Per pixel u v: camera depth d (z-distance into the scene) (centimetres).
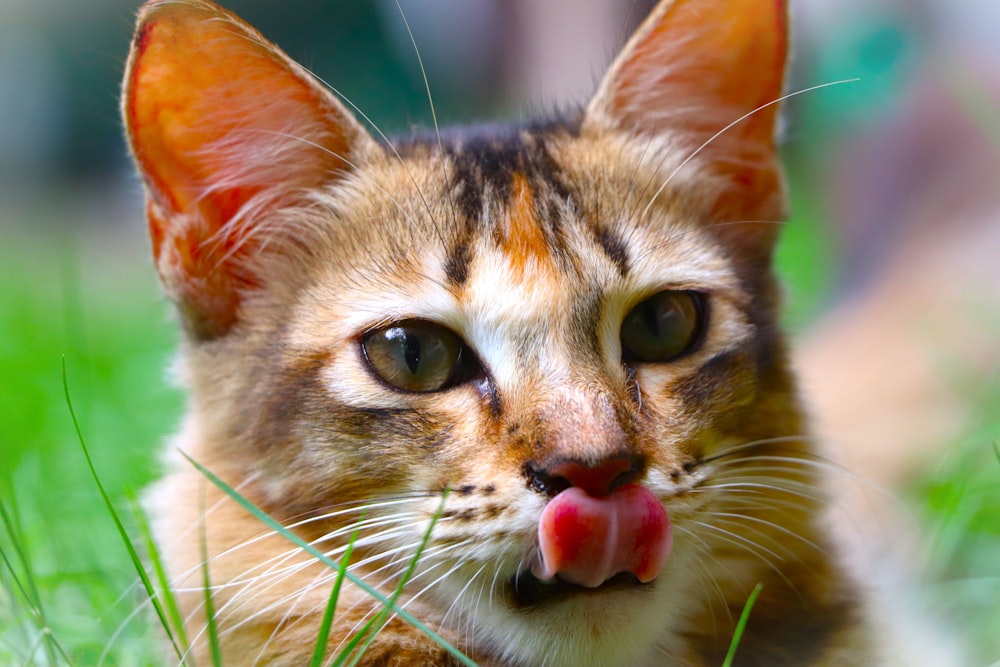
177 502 71
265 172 70
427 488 68
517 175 70
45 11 209
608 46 103
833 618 71
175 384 72
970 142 100
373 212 70
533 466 67
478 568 67
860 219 109
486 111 129
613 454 66
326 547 69
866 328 91
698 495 68
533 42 127
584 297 68
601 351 68
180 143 70
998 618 74
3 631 72
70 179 216
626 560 66
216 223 70
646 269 69
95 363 88
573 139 72
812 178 130
